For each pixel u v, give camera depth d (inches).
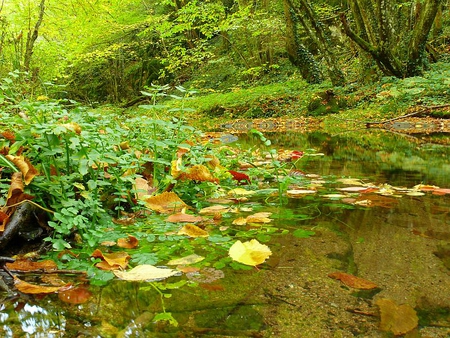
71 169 60.6
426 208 60.1
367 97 350.0
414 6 396.8
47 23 403.5
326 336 26.8
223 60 664.4
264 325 28.3
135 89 755.4
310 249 43.9
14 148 52.1
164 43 676.1
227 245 46.1
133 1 560.4
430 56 418.3
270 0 577.9
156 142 73.2
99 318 29.3
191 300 32.2
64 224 46.0
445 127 240.5
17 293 33.6
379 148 149.4
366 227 51.4
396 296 32.5
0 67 200.1
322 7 573.0
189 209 65.1
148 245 46.7
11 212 48.4
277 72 610.2
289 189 78.6
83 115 76.7
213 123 398.9
